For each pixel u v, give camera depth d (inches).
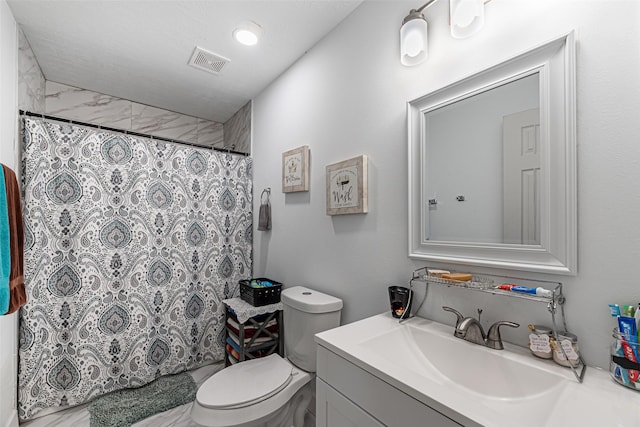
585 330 31.6
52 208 65.6
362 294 58.3
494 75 39.4
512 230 37.5
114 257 73.0
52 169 65.9
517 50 37.3
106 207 72.5
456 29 40.8
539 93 35.2
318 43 71.9
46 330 64.1
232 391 51.4
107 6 59.9
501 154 38.7
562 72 33.4
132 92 98.2
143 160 78.4
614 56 30.3
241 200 96.7
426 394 26.3
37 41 71.1
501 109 38.8
